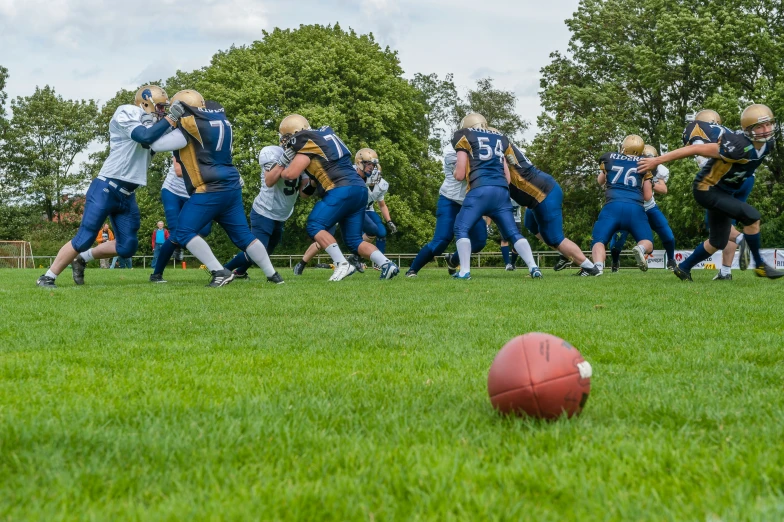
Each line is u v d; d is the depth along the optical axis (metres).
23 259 37.09
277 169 12.52
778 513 1.84
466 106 48.53
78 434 2.63
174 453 2.41
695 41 29.22
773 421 2.79
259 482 2.13
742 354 4.42
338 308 7.26
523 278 13.54
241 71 35.81
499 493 2.03
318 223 12.15
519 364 2.75
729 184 10.95
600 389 3.40
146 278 14.86
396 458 2.33
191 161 10.81
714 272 16.47
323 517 1.91
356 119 35.50
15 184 48.00
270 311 7.04
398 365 4.11
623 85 33.44
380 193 18.05
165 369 4.01
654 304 7.45
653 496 2.00
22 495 2.04
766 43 28.38
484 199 13.20
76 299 8.48
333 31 39.84
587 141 32.19
